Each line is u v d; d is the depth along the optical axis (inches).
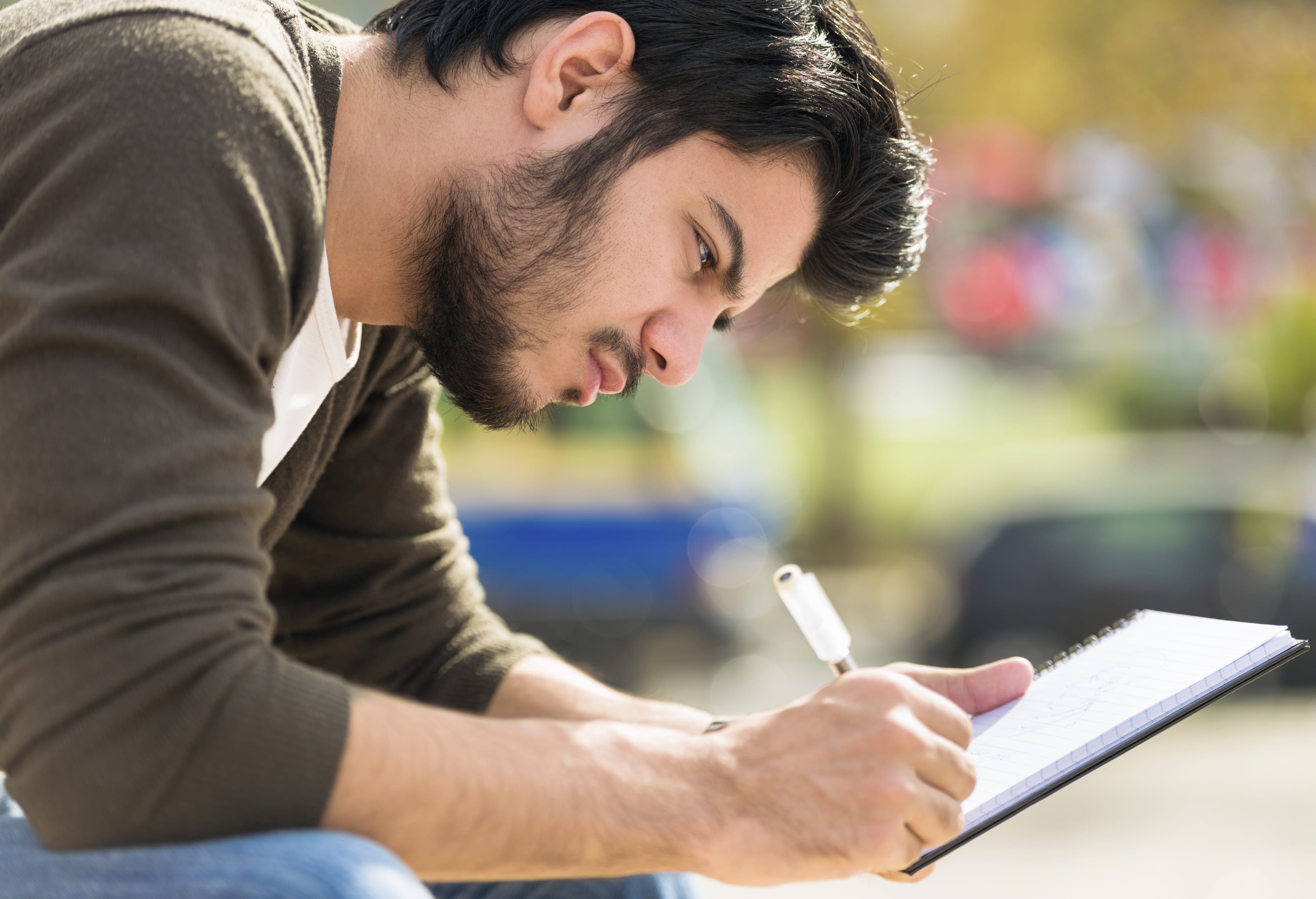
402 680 102.7
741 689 445.1
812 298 98.4
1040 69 686.5
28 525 59.9
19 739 59.9
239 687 59.9
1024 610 473.4
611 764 68.1
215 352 63.9
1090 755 75.4
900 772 70.0
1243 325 893.2
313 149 71.9
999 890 259.6
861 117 90.0
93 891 57.2
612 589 368.5
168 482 60.6
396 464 104.0
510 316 86.0
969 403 1008.9
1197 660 80.0
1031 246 853.2
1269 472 504.1
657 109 84.0
